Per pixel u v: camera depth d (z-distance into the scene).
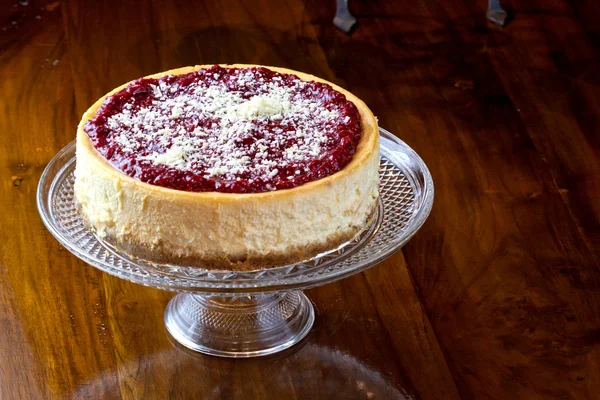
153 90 1.01
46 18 1.45
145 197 0.90
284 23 1.46
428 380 0.93
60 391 0.91
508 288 1.04
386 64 1.38
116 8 1.47
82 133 0.96
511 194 1.16
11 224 1.09
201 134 0.95
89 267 1.05
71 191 1.00
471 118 1.28
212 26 1.44
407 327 0.99
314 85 1.01
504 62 1.39
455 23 1.47
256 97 0.98
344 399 0.91
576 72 1.38
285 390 0.92
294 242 0.91
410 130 1.25
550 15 1.49
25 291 1.01
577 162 1.22
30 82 1.31
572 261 1.07
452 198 1.15
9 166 1.17
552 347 0.97
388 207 0.99
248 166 0.92
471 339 0.98
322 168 0.92
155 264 0.92
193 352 0.96
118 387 0.92
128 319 0.99
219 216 0.89
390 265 1.06
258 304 0.99
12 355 0.94
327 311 1.01
